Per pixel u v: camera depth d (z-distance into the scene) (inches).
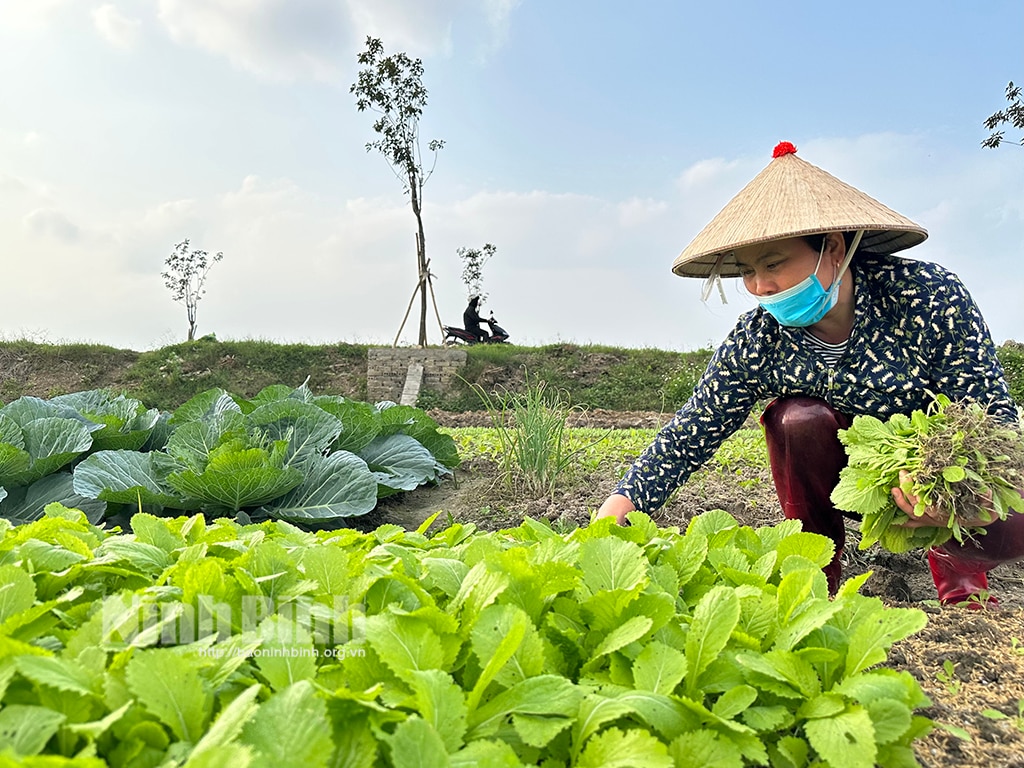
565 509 179.9
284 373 661.9
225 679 45.8
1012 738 64.4
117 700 41.4
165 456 179.9
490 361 648.4
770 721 50.7
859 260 102.2
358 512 170.4
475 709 47.4
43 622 51.3
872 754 46.2
